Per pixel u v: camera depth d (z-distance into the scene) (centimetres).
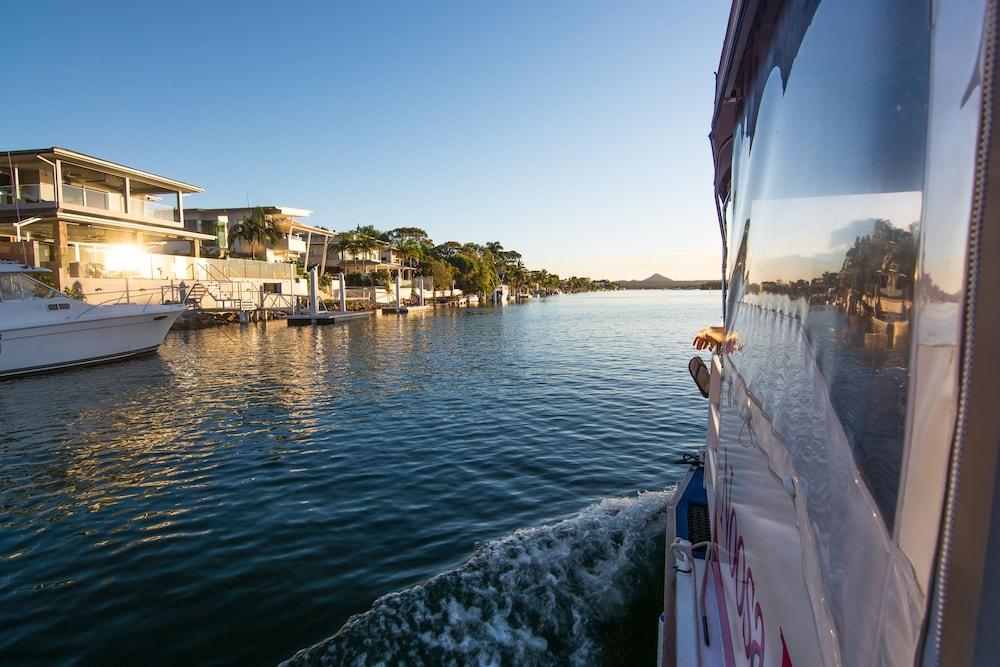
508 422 1187
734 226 337
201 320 4044
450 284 9731
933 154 90
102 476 873
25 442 1076
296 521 689
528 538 598
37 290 1898
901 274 102
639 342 3022
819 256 154
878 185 115
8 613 500
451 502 746
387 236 11444
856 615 114
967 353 75
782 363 190
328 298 6122
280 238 6003
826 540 135
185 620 484
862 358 119
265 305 4756
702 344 489
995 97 71
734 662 255
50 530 676
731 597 278
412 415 1265
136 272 3600
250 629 470
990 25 71
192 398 1495
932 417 86
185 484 830
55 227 3158
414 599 487
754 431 233
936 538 81
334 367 2092
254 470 891
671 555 400
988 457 76
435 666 407
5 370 1800
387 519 691
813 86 167
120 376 1875
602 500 735
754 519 225
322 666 416
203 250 5266
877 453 108
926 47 95
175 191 4088
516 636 434
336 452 984
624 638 429
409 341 3180
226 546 623
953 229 82
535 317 5872
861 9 129
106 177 3650
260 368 2069
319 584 538
